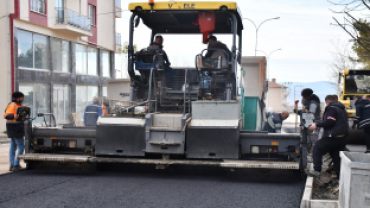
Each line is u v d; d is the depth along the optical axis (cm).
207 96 871
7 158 1112
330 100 767
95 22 3039
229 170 823
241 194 675
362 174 461
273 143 770
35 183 744
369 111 1040
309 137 955
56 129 831
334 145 736
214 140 764
